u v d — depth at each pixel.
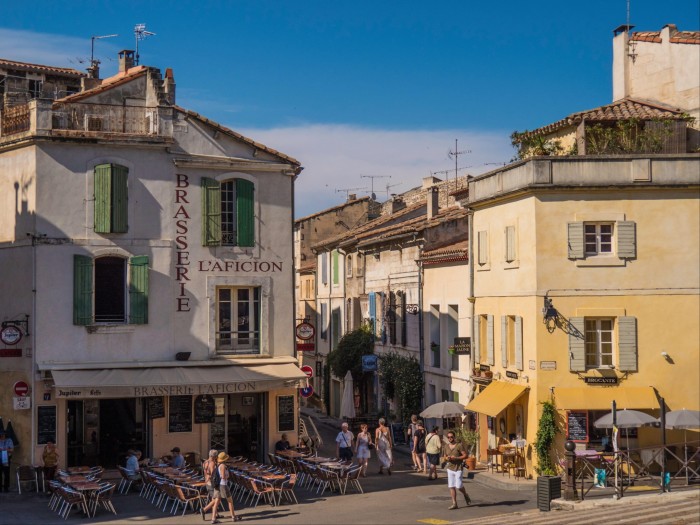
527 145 32.16
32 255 27.38
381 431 30.45
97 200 27.98
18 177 28.22
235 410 29.83
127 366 27.88
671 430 27.02
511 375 28.95
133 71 31.88
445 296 35.88
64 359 27.52
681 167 27.31
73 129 28.75
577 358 27.02
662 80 32.62
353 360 45.41
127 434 28.27
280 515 22.78
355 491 26.59
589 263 27.30
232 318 29.92
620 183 27.25
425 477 29.48
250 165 29.80
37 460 26.91
